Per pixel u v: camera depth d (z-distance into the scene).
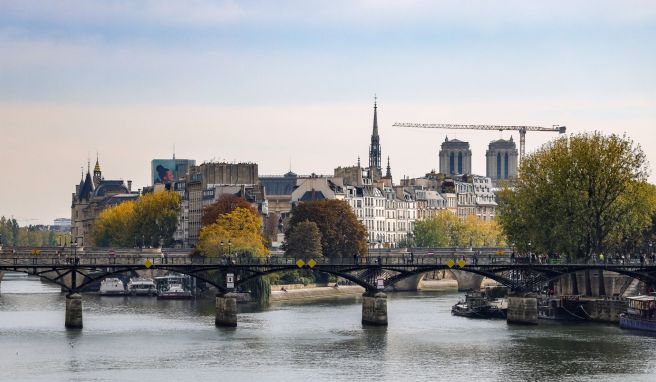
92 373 184.25
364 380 179.00
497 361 195.00
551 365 191.25
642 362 193.38
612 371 186.38
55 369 187.25
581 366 190.25
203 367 189.12
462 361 195.00
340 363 193.00
